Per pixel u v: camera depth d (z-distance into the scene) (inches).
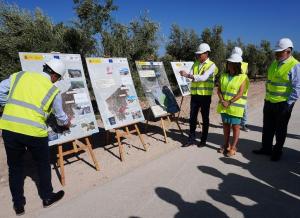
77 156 263.0
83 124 224.8
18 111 163.3
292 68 224.7
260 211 170.2
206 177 215.6
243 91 243.0
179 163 243.8
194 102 275.7
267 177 214.4
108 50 506.0
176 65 362.0
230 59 241.1
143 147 288.2
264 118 252.7
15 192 170.9
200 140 307.1
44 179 177.3
